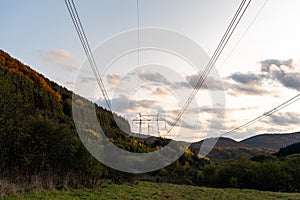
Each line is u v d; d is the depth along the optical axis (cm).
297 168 3559
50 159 1872
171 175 3083
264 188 3462
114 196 1614
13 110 1562
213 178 3678
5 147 1603
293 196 2159
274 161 3775
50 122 1883
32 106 1783
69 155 1906
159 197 1738
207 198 1866
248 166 3653
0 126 1509
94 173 1969
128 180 2492
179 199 1720
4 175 1536
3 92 1491
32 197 1243
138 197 1661
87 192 1667
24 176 1614
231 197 1981
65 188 1678
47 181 1630
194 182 3497
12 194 1213
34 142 1719
